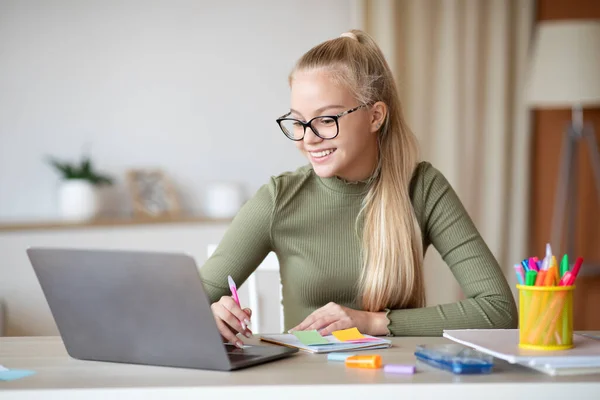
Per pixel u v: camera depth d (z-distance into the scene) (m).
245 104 3.53
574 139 3.66
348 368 1.10
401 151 1.64
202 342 1.09
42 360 1.20
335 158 1.53
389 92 1.62
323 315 1.45
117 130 3.44
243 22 3.51
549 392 0.98
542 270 1.12
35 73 3.37
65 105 3.39
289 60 3.55
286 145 3.57
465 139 3.78
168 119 3.48
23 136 3.37
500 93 3.79
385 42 3.54
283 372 1.07
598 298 3.92
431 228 1.69
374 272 1.58
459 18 3.72
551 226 3.95
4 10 3.33
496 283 1.58
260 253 1.67
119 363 1.17
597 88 3.37
